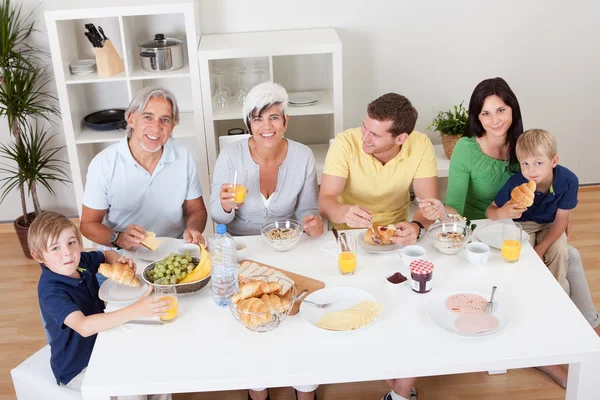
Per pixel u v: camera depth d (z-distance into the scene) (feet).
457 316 6.47
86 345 7.14
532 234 9.06
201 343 6.22
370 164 8.73
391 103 8.02
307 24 12.97
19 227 12.33
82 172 12.62
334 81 12.06
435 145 13.33
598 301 10.71
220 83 12.44
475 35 13.17
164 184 8.93
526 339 6.15
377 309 6.55
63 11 11.23
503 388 9.00
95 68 12.30
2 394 9.14
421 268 6.81
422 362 5.90
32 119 13.17
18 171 13.44
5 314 10.96
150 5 11.34
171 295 6.54
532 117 13.93
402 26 13.05
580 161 14.35
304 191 9.05
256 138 8.42
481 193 9.28
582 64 13.53
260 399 8.65
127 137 8.77
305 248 7.84
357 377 5.87
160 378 5.80
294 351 6.08
